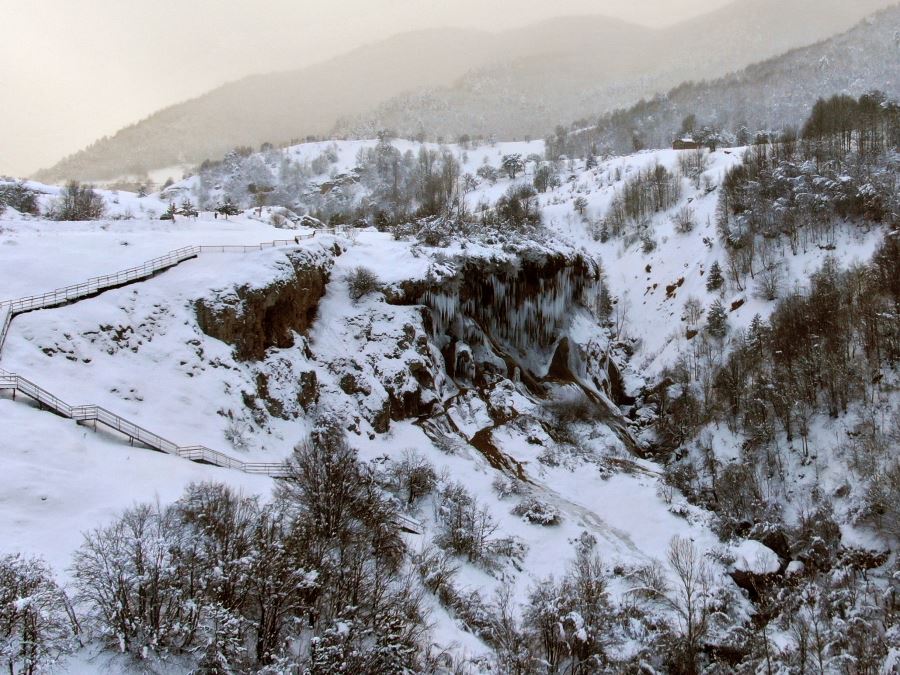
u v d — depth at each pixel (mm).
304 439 50906
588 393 77500
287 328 58125
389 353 62312
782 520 57125
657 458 72625
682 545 50719
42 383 40844
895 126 106562
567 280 83000
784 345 72562
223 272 56000
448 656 31141
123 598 23781
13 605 21188
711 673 38250
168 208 106938
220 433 46344
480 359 71625
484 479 55812
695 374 81750
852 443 60875
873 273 72438
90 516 30953
